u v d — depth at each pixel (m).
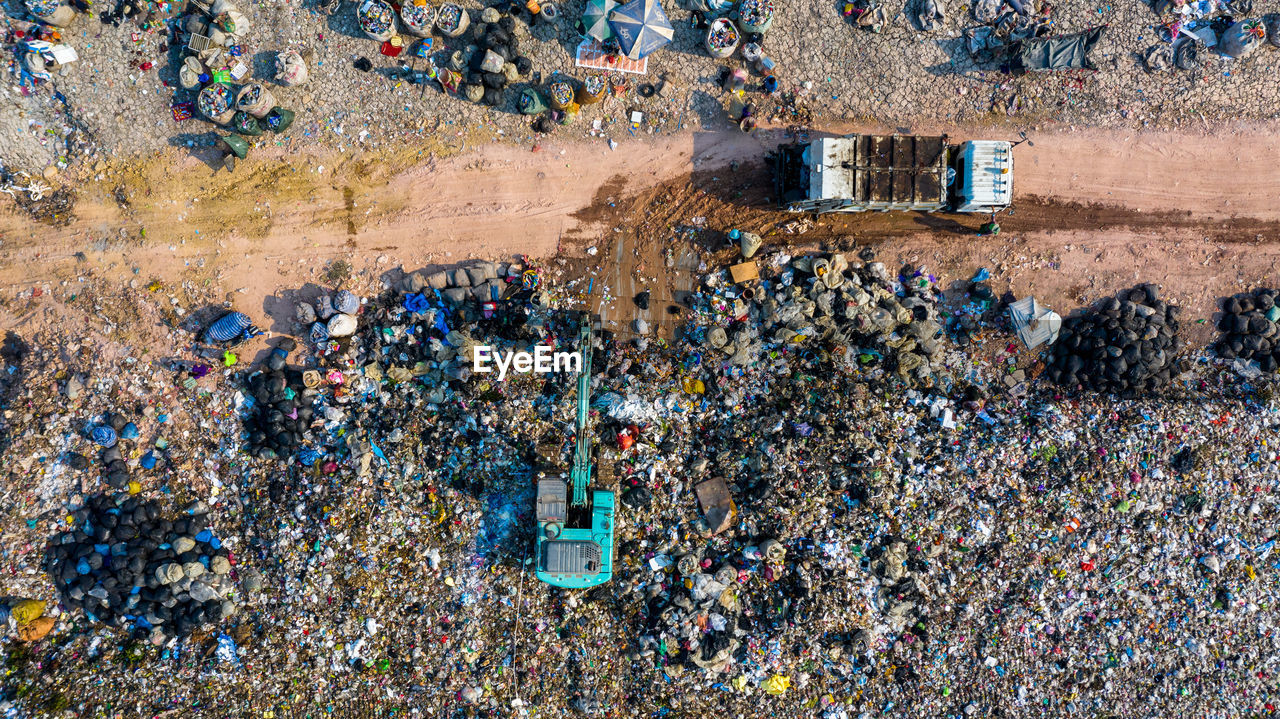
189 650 22.36
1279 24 22.42
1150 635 22.36
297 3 22.77
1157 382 22.55
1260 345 22.72
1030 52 22.50
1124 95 23.05
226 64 22.56
